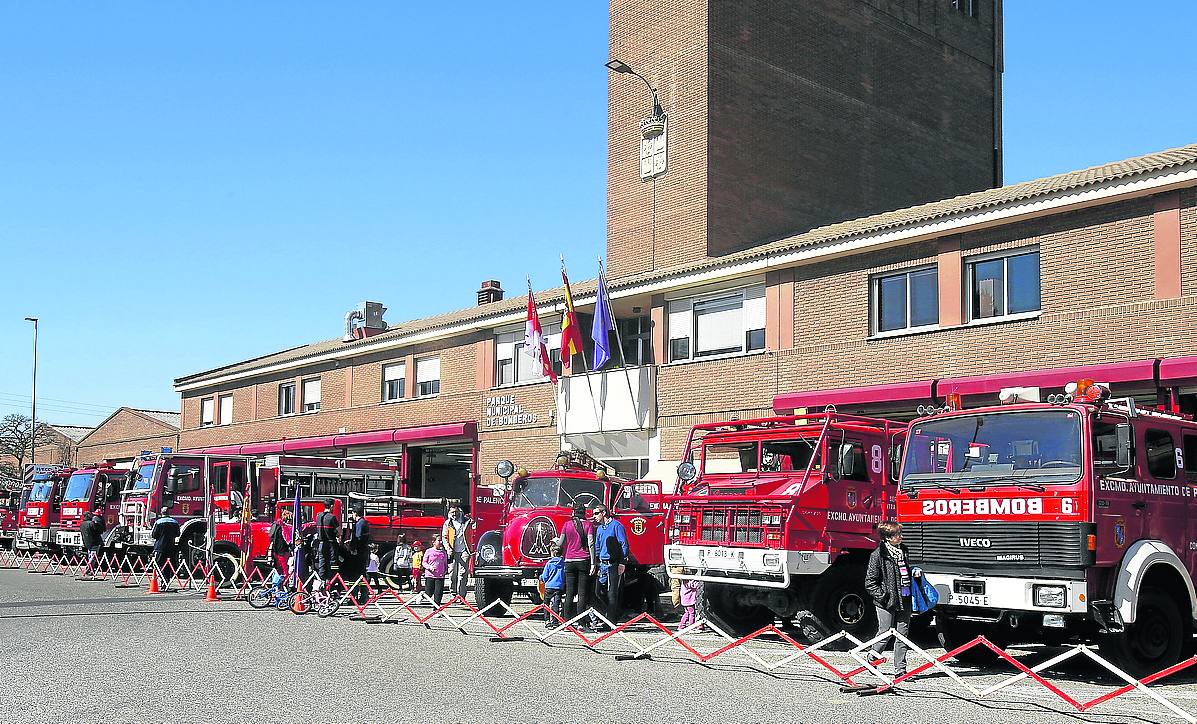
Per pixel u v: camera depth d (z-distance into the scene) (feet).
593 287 101.71
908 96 112.68
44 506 100.32
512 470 60.18
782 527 44.16
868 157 107.76
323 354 125.70
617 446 90.38
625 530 53.83
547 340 100.07
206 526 81.82
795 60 102.68
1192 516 39.37
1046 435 37.40
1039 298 63.77
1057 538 35.81
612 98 105.09
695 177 95.40
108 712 30.22
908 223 68.64
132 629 50.52
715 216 94.58
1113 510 36.22
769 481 47.14
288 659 40.86
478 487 70.28
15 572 91.97
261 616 57.62
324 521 60.29
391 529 75.25
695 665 40.19
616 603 52.03
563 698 32.86
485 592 60.29
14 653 41.86
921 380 68.18
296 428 131.23
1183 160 55.72
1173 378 54.44
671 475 84.48
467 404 106.52
